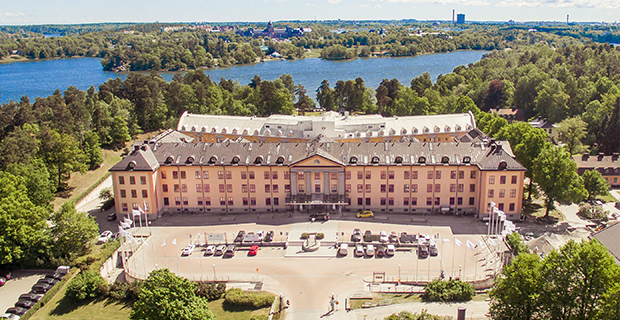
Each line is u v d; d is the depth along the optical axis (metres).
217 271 126.19
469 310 104.44
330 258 131.25
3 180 140.38
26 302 116.38
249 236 140.75
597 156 190.00
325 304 110.12
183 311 91.75
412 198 158.00
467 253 131.50
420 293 113.06
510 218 151.38
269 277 122.50
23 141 180.12
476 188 154.38
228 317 106.81
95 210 170.88
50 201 176.25
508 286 90.69
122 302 115.31
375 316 104.31
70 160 190.88
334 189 158.38
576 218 154.12
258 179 159.12
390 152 157.88
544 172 151.25
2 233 129.38
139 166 155.25
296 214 159.00
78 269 127.88
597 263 83.50
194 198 162.88
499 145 152.75
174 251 137.62
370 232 141.50
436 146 158.25
